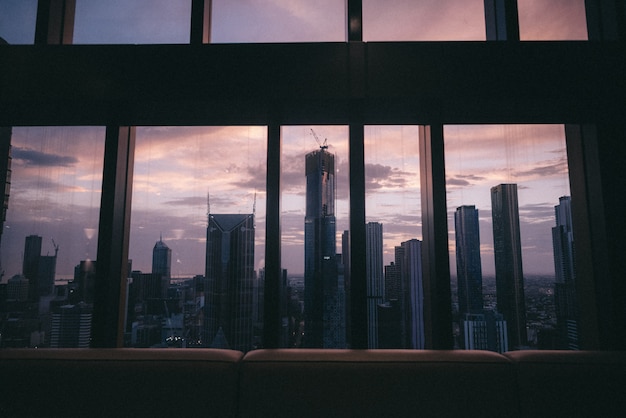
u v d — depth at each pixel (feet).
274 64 5.69
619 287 5.25
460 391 3.77
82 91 5.62
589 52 5.63
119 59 5.71
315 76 5.64
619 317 5.20
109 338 5.45
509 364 3.92
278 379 3.87
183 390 3.80
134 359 3.96
